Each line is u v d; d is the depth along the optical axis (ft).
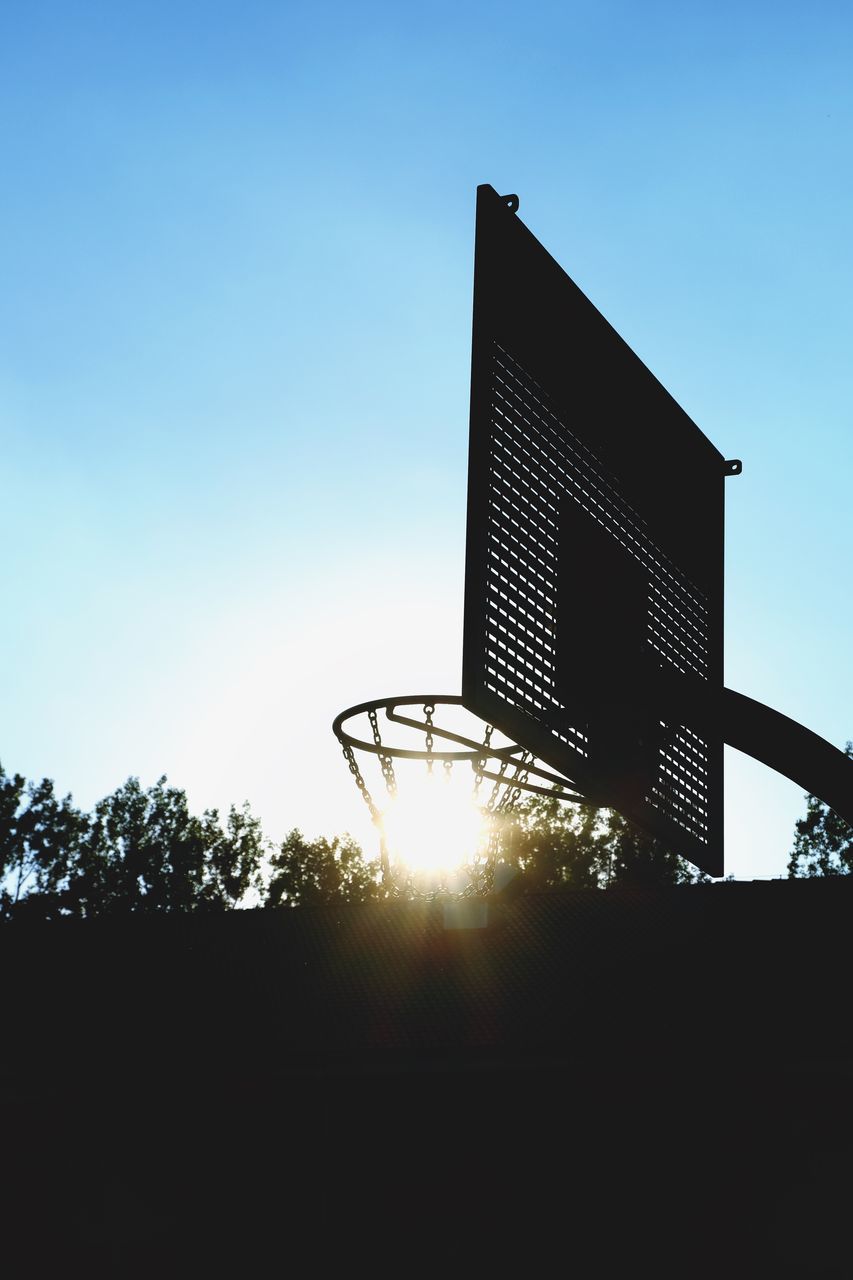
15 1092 57.41
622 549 24.50
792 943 55.21
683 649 26.40
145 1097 56.70
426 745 41.01
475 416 20.47
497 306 21.48
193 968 63.82
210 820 197.98
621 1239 48.80
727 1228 47.78
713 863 26.63
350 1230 52.11
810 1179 47.37
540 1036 50.93
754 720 23.44
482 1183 51.24
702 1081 49.88
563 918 61.72
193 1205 54.60
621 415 25.48
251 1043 54.70
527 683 20.70
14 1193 56.70
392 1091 53.72
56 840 195.62
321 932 65.82
